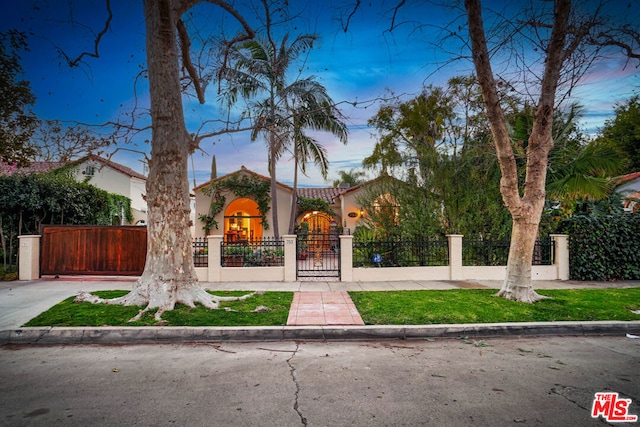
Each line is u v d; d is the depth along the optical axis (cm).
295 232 2130
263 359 481
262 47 1579
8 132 1034
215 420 315
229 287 955
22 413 328
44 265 1081
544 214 1247
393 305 733
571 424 309
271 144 1430
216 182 2111
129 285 970
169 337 569
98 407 339
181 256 719
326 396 363
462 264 1121
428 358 485
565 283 1016
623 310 689
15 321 616
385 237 1214
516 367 448
